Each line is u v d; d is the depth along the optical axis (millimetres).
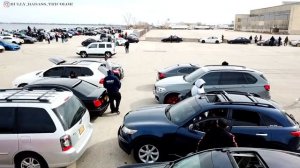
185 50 34875
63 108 5883
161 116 6562
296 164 3418
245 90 9453
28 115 5562
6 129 5523
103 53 26344
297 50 37156
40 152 5488
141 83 15148
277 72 19469
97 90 9281
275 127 5738
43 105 5590
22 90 6672
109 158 6629
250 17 115875
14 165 5641
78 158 6059
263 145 5703
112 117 9453
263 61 25188
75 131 5895
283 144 5680
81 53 26438
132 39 46719
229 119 5816
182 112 6340
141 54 29469
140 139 6121
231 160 3512
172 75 12633
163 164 4402
